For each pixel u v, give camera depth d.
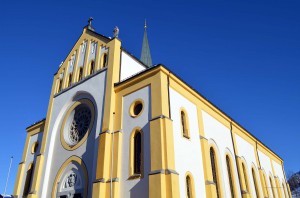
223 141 27.53
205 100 25.78
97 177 19.11
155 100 19.38
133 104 20.83
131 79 21.77
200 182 20.47
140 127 19.42
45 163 25.48
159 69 20.27
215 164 24.64
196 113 23.78
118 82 23.16
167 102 19.55
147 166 17.67
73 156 23.30
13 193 29.56
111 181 18.47
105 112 21.75
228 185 25.14
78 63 29.48
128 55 26.14
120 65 24.55
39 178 25.05
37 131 32.34
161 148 17.28
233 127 31.19
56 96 29.28
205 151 22.20
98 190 18.36
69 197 21.78
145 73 21.00
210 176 21.53
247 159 32.28
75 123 26.02
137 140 19.50
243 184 27.61
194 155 21.03
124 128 20.44
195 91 24.16
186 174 19.22
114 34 26.16
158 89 19.61
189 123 22.16
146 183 17.17
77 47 30.95
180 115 21.19
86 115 25.08
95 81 24.83
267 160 39.78
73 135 25.52
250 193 29.31
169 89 20.75
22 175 30.42
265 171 37.41
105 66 24.83
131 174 18.30
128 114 20.70
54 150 25.98
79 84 26.80
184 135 20.62
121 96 21.97
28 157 31.33
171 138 18.09
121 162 19.25
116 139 20.11
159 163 16.91
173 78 21.50
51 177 24.56
